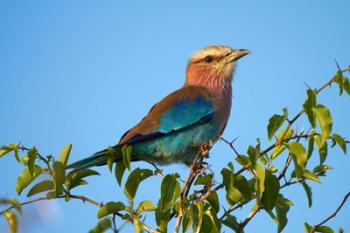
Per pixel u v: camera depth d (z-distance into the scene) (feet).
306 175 33.91
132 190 35.42
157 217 33.63
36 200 30.83
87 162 43.57
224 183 33.99
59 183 35.68
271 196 32.86
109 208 34.37
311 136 34.09
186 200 34.73
